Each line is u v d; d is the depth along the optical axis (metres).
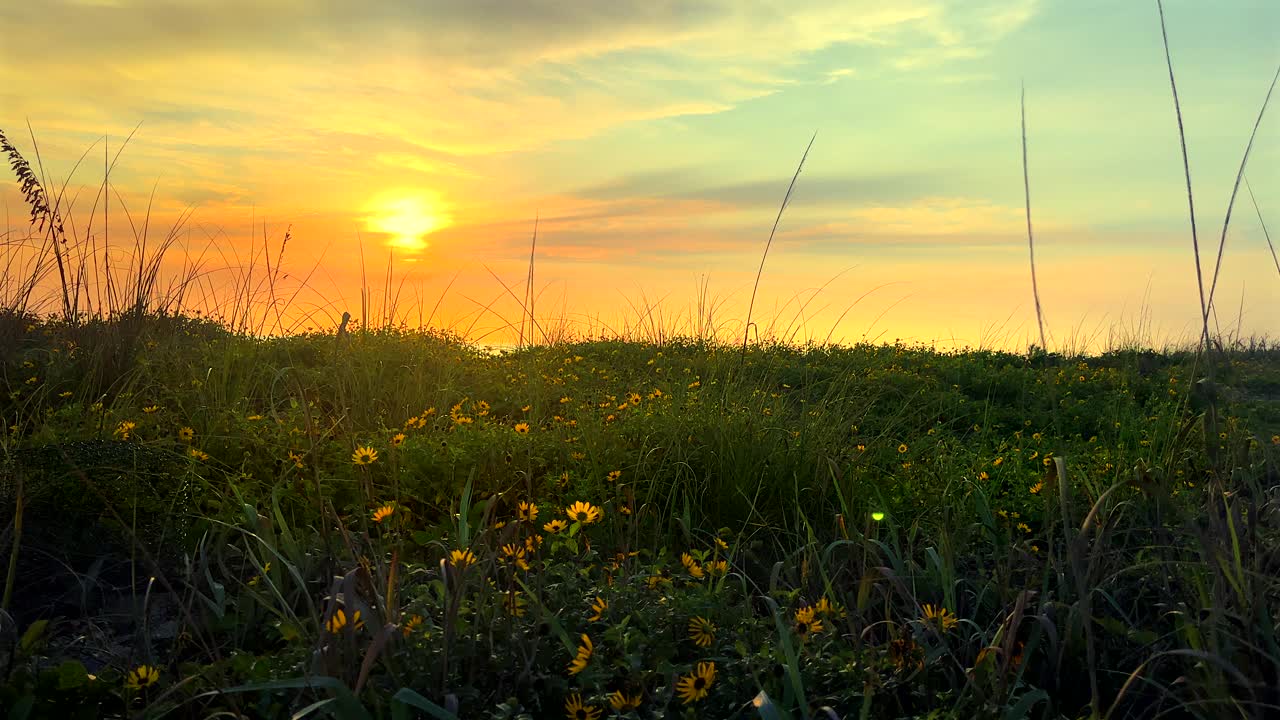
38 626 2.54
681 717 2.18
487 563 2.72
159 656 2.76
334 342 7.73
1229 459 2.76
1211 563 2.33
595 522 3.80
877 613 3.07
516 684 2.30
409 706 2.18
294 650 2.40
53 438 4.05
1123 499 3.61
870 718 2.27
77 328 6.59
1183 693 2.53
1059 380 9.47
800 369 9.13
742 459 4.36
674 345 10.23
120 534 3.47
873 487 4.36
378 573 2.64
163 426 4.91
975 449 5.80
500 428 4.95
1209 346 2.47
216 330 7.74
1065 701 2.60
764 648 2.39
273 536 3.13
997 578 3.15
